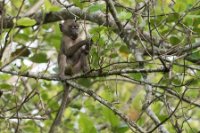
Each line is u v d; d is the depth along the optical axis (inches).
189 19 525.7
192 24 530.9
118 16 493.4
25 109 616.4
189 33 524.7
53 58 705.6
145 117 639.8
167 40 541.0
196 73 539.2
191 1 519.8
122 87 801.6
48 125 663.8
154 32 539.8
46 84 621.0
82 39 612.7
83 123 488.1
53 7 445.4
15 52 591.8
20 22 435.5
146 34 559.2
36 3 582.9
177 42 546.0
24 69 505.7
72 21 608.7
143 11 508.4
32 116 499.2
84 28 499.5
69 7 545.3
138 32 504.1
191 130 524.7
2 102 595.5
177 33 570.6
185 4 515.5
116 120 482.9
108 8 497.4
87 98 687.1
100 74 496.1
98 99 492.4
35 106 631.8
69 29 604.4
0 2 526.9
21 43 604.1
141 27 528.1
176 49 520.7
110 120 483.8
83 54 576.7
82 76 508.4
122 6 523.5
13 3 575.5
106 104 484.1
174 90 526.6
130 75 540.4
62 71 566.9
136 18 496.1
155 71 485.7
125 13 479.5
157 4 556.1
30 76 510.3
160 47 544.4
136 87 638.5
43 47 659.4
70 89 572.7
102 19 559.5
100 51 502.0
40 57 574.9
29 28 614.9
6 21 514.3
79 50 586.9
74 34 601.0
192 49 524.7
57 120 553.6
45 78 520.4
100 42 486.9
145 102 513.3
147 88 522.0
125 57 621.9
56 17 614.2
